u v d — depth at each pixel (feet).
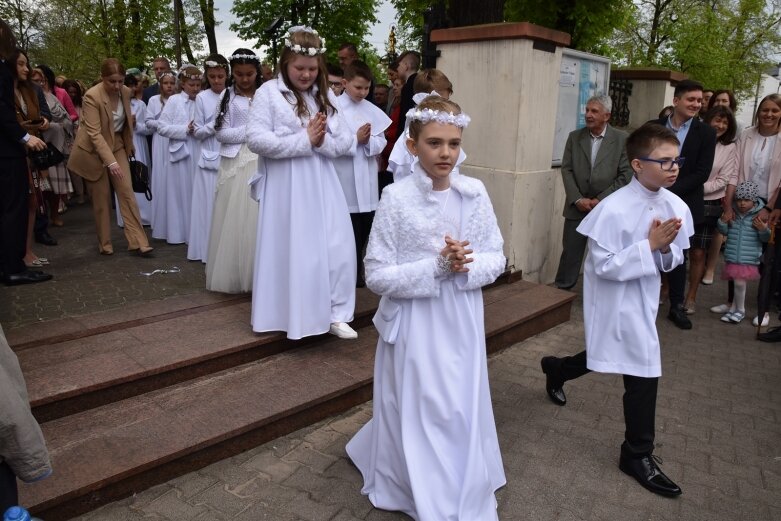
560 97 19.93
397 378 8.23
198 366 11.50
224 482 9.37
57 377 10.32
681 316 17.78
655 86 26.08
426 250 7.94
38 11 70.85
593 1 29.58
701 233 18.30
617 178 17.92
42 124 16.40
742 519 9.04
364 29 69.05
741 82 79.00
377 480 8.80
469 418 8.02
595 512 9.07
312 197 12.28
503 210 18.45
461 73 18.72
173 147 20.12
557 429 11.52
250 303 14.40
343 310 13.32
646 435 9.71
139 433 9.61
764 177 17.71
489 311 16.15
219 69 17.47
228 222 14.52
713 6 68.74
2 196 14.94
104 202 18.72
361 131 14.33
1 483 5.49
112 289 15.30
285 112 11.91
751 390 13.61
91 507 8.52
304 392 11.17
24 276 15.69
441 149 7.57
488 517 8.13
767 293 16.69
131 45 62.13
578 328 17.20
